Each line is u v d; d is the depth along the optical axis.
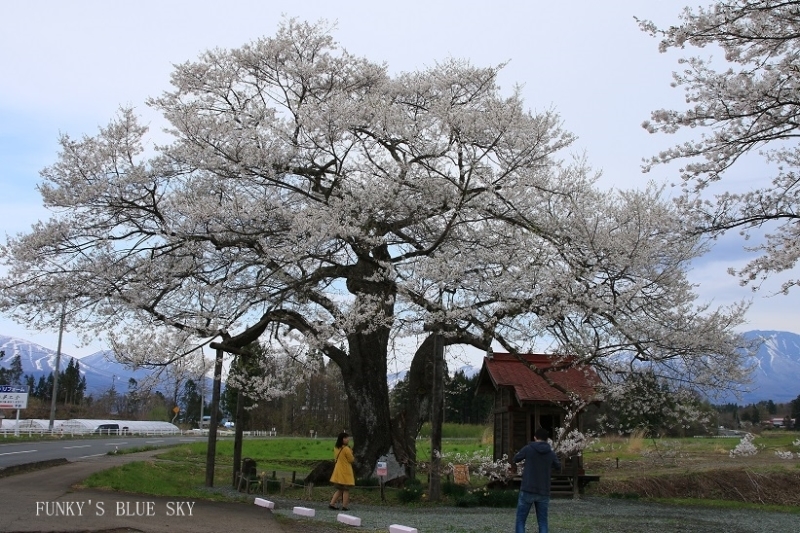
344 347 18.41
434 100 17.47
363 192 15.91
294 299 16.00
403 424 18.45
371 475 17.58
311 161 16.95
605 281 14.16
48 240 14.95
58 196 14.98
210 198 15.78
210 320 15.26
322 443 40.88
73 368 83.75
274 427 60.12
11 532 8.16
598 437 16.52
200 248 15.80
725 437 38.06
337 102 16.22
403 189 16.81
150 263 15.39
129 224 16.05
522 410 18.61
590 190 15.53
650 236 13.98
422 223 17.41
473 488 17.73
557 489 18.88
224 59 18.53
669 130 9.70
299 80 19.02
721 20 8.84
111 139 15.39
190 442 40.97
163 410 80.19
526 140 15.54
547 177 15.91
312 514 11.76
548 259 14.61
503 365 19.61
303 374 17.06
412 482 17.83
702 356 14.12
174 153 15.91
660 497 20.41
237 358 17.14
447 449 29.69
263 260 15.61
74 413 77.00
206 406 77.69
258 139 16.22
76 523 9.00
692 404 16.59
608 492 20.22
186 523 9.83
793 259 8.79
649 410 15.41
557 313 13.96
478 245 16.45
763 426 44.00
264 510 12.21
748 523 14.34
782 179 9.84
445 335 14.94
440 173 15.44
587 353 14.09
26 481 14.28
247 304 15.16
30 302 14.98
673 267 14.12
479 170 15.78
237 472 17.45
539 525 9.37
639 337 13.95
